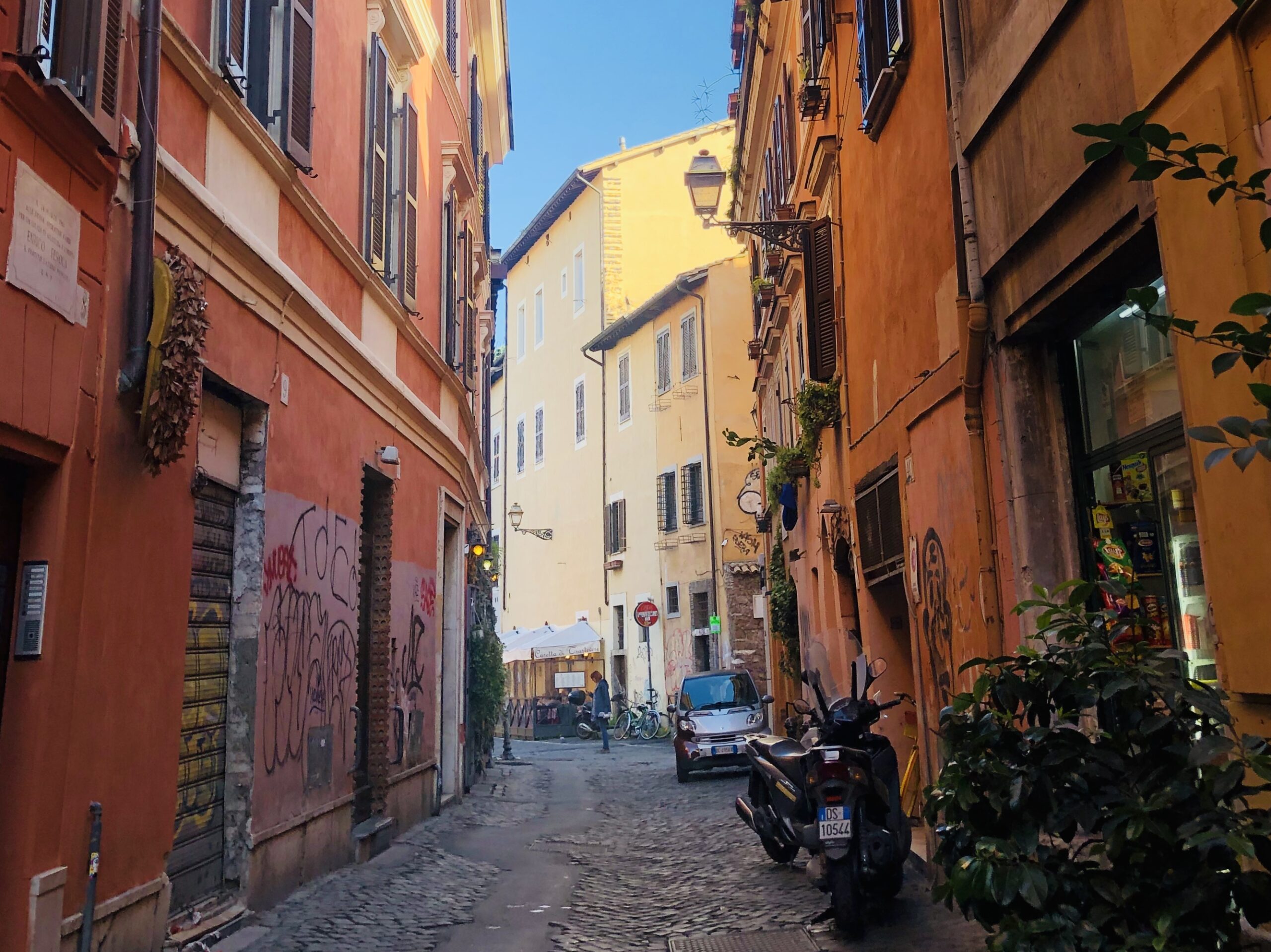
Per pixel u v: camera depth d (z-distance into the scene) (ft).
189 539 20.75
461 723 48.49
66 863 15.89
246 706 23.48
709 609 98.12
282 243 26.53
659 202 124.16
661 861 31.45
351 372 31.71
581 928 22.89
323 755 28.32
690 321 103.40
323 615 28.68
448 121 49.08
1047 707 12.66
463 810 44.29
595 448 123.13
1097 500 18.98
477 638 60.70
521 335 149.69
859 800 21.62
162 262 18.65
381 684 35.60
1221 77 12.65
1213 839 10.14
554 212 136.77
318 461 28.55
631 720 106.32
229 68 22.50
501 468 156.66
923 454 26.84
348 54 32.40
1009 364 20.71
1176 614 16.11
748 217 75.51
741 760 57.16
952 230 23.70
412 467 40.29
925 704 27.40
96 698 16.98
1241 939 11.38
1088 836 12.82
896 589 35.06
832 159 39.17
